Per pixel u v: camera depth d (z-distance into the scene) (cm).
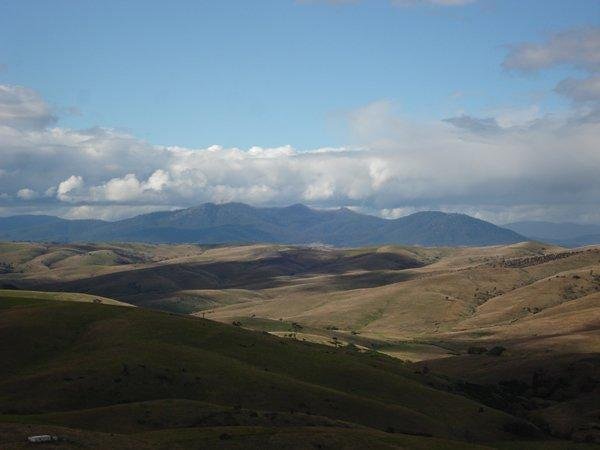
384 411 11412
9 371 12144
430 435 10788
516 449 10794
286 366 13938
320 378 13500
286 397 11231
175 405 9250
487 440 11531
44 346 13462
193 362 12369
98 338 13912
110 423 8462
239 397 11012
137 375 11338
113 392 10712
